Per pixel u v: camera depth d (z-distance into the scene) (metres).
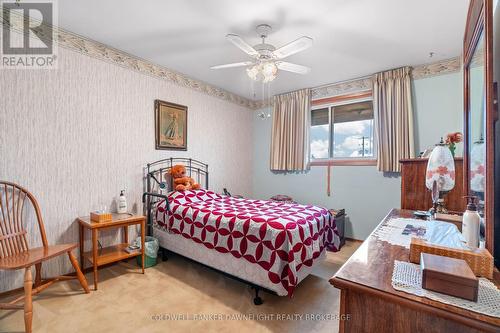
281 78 3.70
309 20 2.22
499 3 1.21
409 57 2.97
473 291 0.69
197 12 2.13
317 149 4.23
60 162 2.42
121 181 2.92
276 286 1.92
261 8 2.06
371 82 3.57
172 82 3.48
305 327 1.75
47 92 2.33
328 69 3.34
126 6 2.06
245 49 2.13
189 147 3.74
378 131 3.42
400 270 0.88
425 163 2.00
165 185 3.38
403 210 2.05
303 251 2.05
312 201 4.16
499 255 1.00
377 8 2.04
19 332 1.67
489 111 0.96
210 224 2.38
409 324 0.71
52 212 2.36
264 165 4.80
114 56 2.83
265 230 2.01
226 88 4.24
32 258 1.81
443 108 3.06
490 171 0.95
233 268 2.22
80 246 2.53
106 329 1.70
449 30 2.37
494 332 0.58
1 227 1.92
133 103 3.03
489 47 0.96
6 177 2.10
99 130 2.71
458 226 1.44
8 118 2.11
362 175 3.68
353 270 0.89
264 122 4.82
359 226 3.70
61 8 2.09
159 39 2.61
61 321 1.78
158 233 3.01
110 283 2.36
